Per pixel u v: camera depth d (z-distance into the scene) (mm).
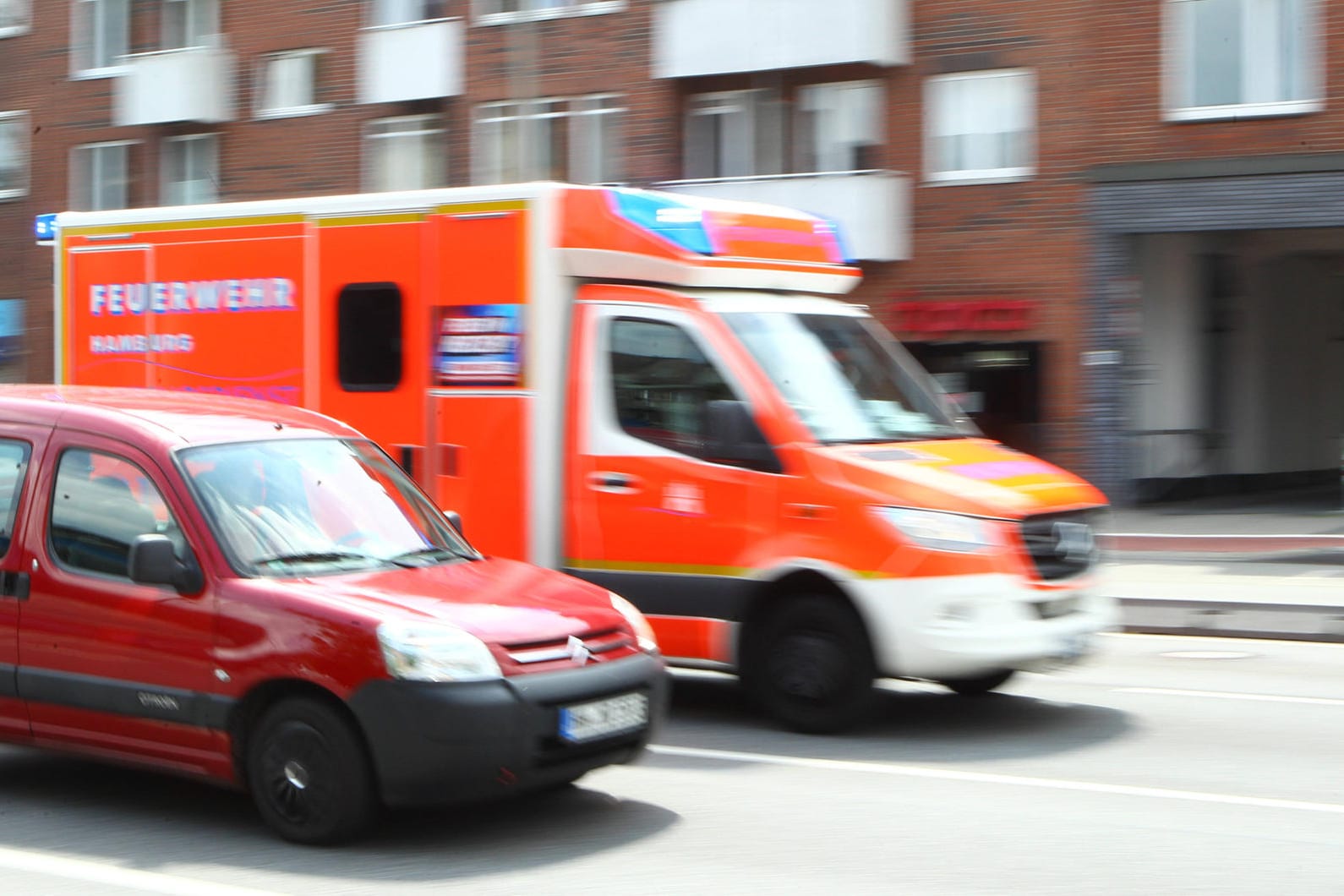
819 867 6852
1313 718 10391
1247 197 24953
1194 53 25234
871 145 28500
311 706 7008
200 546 7395
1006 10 26828
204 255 12438
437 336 11242
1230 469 30328
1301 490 31375
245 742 7254
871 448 9922
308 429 8445
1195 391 29062
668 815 7801
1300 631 14156
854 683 9656
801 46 28484
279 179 35500
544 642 7223
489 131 32594
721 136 30188
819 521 9656
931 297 27828
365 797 6953
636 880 6641
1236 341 30328
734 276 10578
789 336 10453
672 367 10305
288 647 7008
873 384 10625
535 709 6984
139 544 7227
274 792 7121
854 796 8219
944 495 9469
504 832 7438
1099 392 26312
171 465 7617
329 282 11781
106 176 38188
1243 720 10320
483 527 10992
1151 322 27469
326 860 6918
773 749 9469
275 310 12062
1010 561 9430
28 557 7824
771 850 7133
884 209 27875
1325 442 33656
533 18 31875
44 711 7730
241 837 7312
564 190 10805
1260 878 6645
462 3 32781
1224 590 16750
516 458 10836
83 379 13094
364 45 33906
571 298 10828
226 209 12328
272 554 7488
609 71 31078
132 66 36562
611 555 10430
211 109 35875
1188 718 10398
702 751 9406
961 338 27469
